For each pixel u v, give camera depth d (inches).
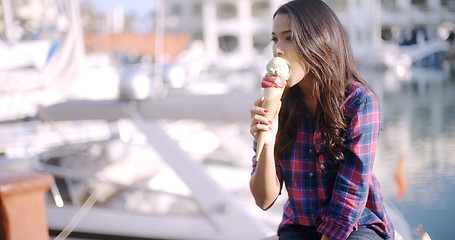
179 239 181.6
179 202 228.7
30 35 278.5
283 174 73.7
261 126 65.3
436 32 1382.9
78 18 288.7
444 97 655.8
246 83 764.0
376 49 1175.6
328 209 69.4
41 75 275.0
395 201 262.5
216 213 192.9
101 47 295.6
